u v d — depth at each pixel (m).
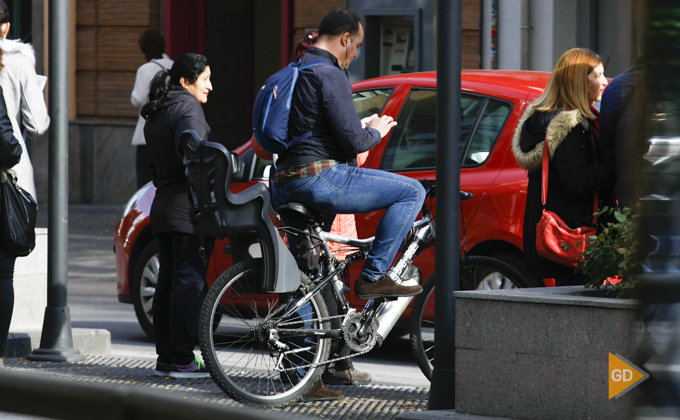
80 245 42.31
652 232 4.70
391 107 20.39
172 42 55.19
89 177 56.22
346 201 14.04
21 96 16.83
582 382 11.07
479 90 19.30
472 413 12.02
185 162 14.34
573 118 14.16
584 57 14.65
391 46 46.69
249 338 14.42
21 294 19.50
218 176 13.94
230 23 57.34
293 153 14.10
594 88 14.70
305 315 14.42
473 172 18.73
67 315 18.12
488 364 11.87
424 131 19.84
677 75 4.62
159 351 16.48
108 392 4.86
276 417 4.77
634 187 4.82
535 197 14.92
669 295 4.67
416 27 45.28
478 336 11.95
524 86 19.08
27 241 15.61
